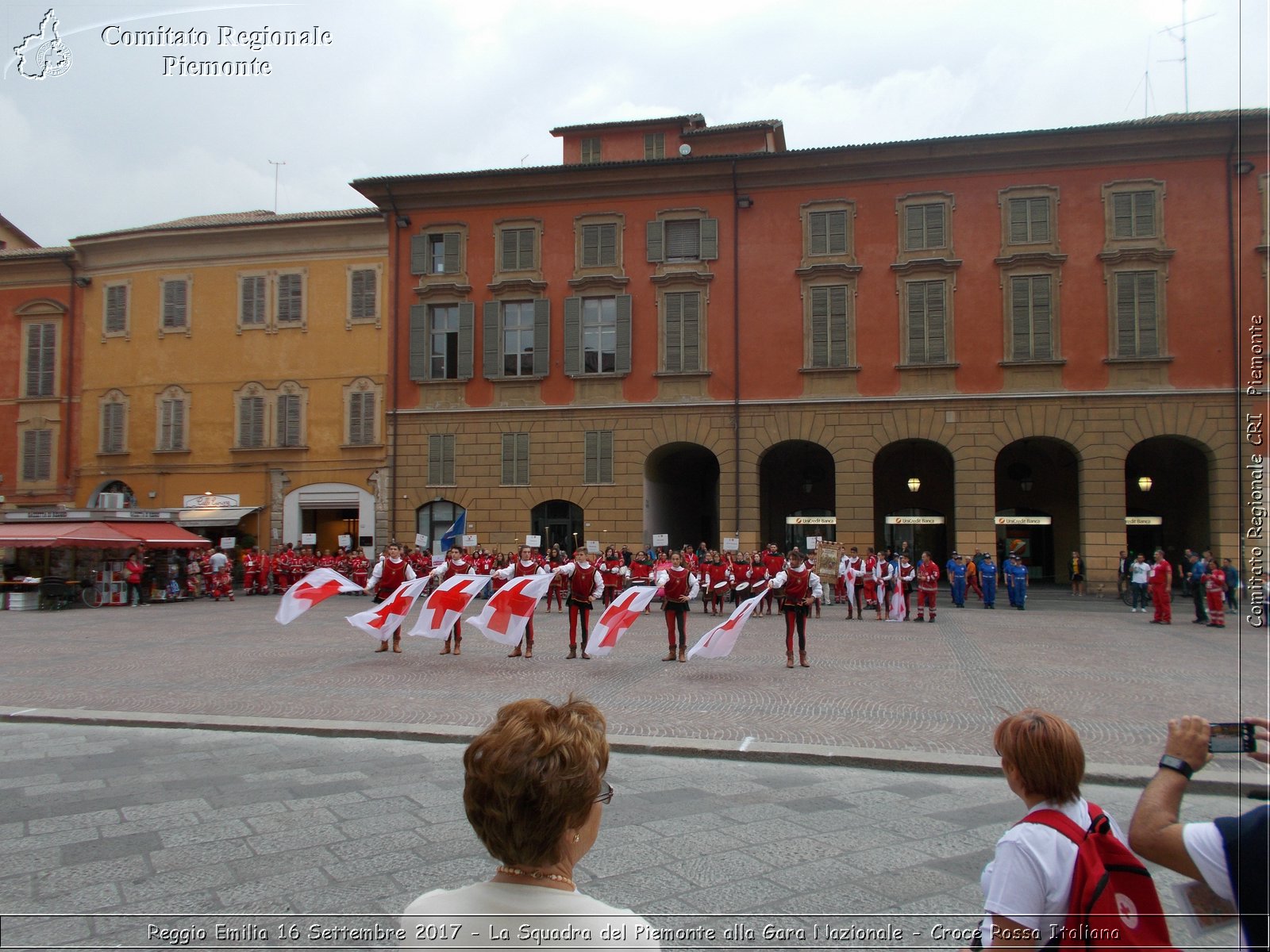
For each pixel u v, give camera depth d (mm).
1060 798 2789
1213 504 28875
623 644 18672
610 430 32812
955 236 30984
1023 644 18219
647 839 6426
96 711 11156
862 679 13797
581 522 33375
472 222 34406
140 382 36938
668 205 33000
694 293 32500
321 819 6863
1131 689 12852
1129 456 35094
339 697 12219
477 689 12852
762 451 31719
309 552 34406
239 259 36469
